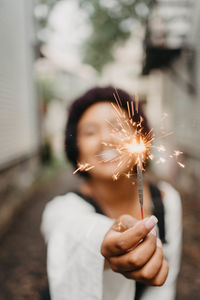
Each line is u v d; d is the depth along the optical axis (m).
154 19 6.83
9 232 5.26
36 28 9.30
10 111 7.00
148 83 11.87
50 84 14.30
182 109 8.02
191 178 7.37
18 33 8.10
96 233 0.88
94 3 8.33
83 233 0.90
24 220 5.86
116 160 0.99
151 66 7.97
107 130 1.01
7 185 6.42
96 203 1.07
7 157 6.47
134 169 0.97
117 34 8.87
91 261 0.87
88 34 9.34
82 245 0.88
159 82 11.13
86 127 1.05
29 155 9.12
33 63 9.88
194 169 7.13
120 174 0.99
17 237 5.03
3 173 6.21
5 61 6.71
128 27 8.80
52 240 0.95
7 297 3.34
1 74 6.37
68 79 18.83
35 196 7.64
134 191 1.11
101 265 0.86
